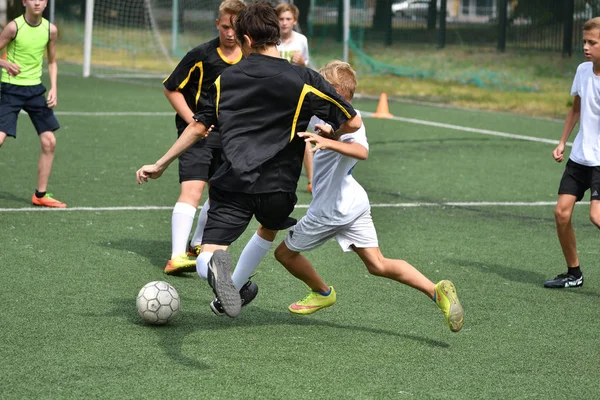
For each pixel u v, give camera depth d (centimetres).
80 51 5844
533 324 1029
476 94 4066
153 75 4872
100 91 3888
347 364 873
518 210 1709
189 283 1167
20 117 2872
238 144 866
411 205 1736
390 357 898
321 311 1055
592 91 1158
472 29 4731
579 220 1642
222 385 804
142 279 1171
